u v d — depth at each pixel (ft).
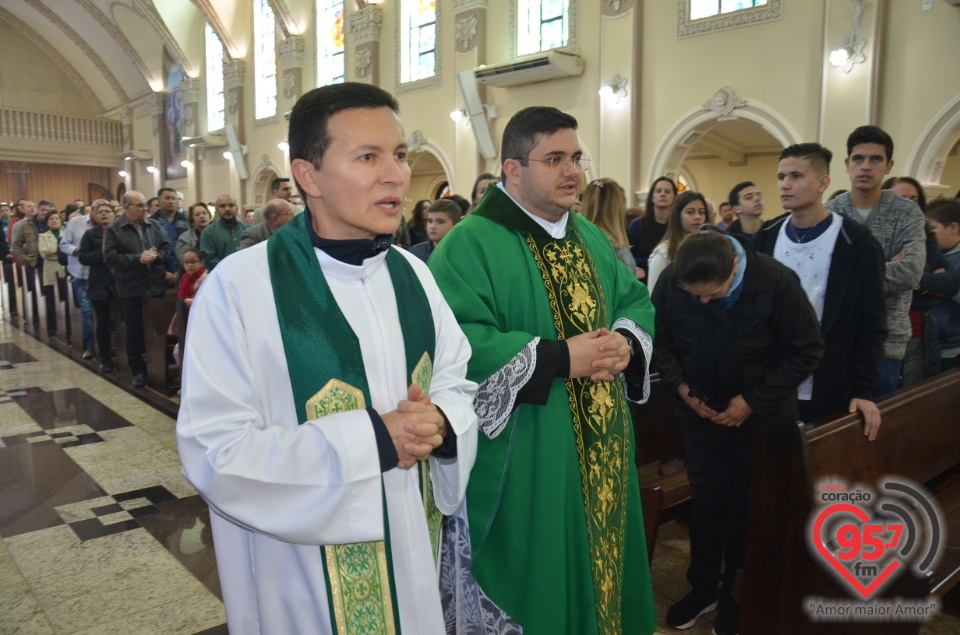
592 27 30.94
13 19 68.59
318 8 45.88
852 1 22.75
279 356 3.80
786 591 6.61
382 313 4.13
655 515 7.78
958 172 37.58
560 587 5.46
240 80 53.42
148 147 69.26
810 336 7.17
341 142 3.72
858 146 9.13
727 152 40.70
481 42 35.17
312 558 3.80
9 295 32.48
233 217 18.88
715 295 7.15
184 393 3.62
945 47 21.40
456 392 4.36
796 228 8.52
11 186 70.64
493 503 5.55
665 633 7.73
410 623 3.91
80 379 19.66
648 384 6.18
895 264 8.77
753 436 7.37
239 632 3.94
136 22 61.52
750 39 25.98
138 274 18.54
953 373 9.06
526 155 5.74
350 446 3.52
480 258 5.79
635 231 15.85
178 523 10.33
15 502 11.11
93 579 8.69
